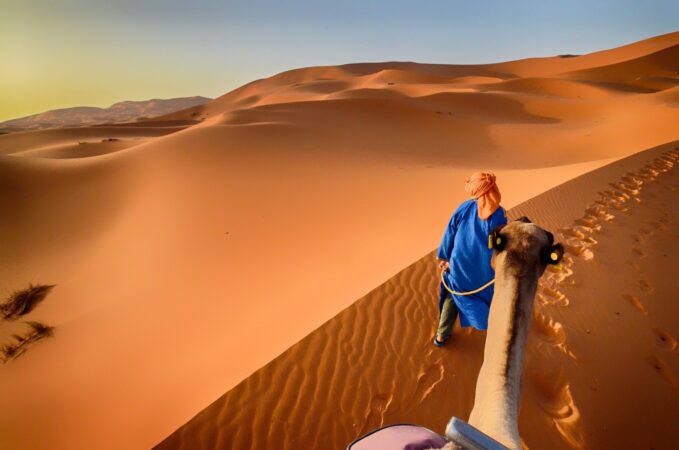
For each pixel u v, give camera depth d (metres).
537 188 13.52
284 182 17.47
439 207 13.66
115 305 10.13
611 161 16.22
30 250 15.60
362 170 20.08
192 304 9.34
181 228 13.93
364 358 4.25
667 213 9.59
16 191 19.88
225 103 141.88
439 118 41.12
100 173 21.72
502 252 2.12
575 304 5.64
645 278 6.52
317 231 12.58
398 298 5.28
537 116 51.03
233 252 11.95
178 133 26.23
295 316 6.46
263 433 3.48
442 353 4.35
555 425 3.73
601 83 87.12
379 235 11.24
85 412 6.10
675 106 36.06
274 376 4.02
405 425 1.69
